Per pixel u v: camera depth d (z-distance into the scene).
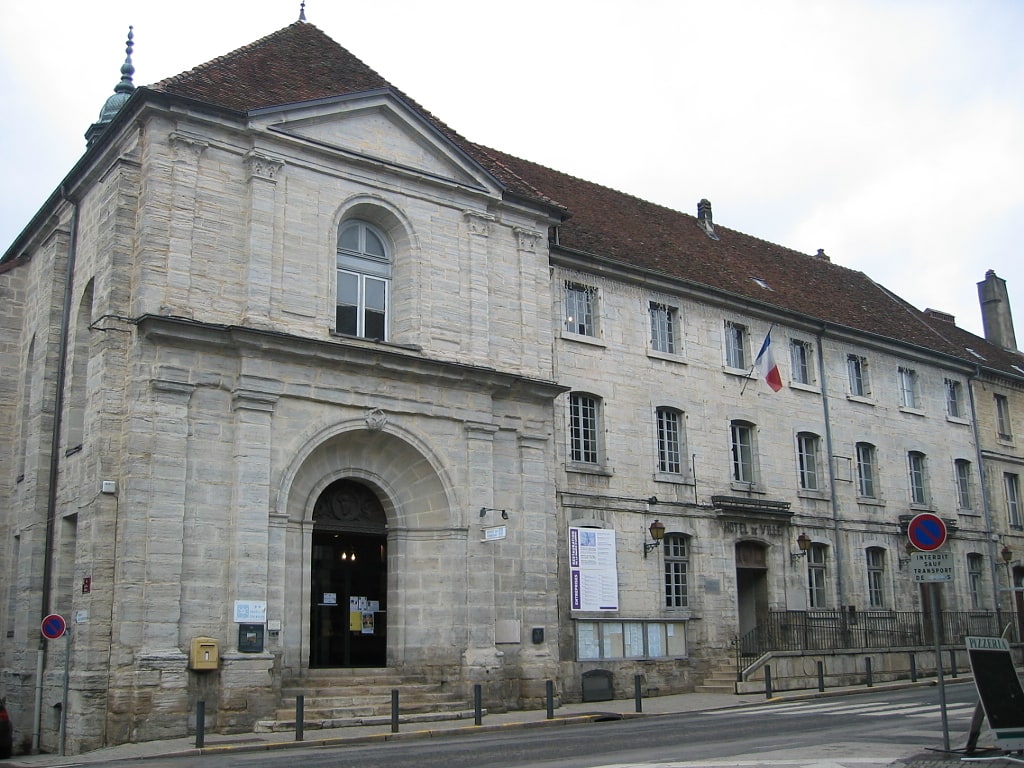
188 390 18.83
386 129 22.53
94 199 21.36
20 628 21.27
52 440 21.64
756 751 12.91
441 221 23.02
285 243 20.53
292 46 23.73
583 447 25.58
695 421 28.03
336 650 21.14
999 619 35.09
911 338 36.38
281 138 20.70
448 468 21.80
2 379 24.31
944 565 13.03
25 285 25.05
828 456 31.30
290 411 19.86
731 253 34.28
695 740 14.58
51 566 20.47
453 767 12.00
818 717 17.95
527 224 24.73
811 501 30.38
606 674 23.50
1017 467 38.84
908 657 28.72
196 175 19.81
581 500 24.78
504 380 22.73
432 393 21.83
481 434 22.39
